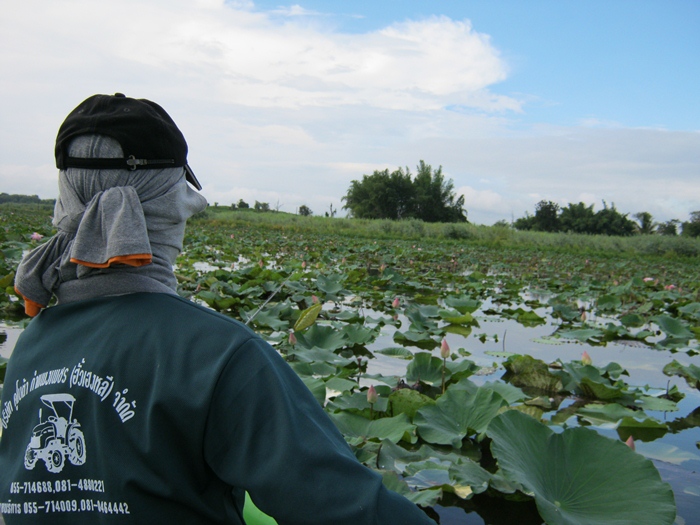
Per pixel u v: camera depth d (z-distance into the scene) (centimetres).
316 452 90
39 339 112
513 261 1944
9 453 112
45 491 103
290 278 929
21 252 981
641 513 240
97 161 106
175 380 94
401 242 2595
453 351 586
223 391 93
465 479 269
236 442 92
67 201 109
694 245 3095
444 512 271
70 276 110
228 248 1605
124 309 104
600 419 403
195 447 94
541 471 266
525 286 1252
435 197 5744
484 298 1006
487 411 341
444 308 822
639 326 774
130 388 97
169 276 112
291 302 780
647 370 552
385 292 931
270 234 2562
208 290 816
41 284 111
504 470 252
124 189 104
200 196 121
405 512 91
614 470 260
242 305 718
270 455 90
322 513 87
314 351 482
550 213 5412
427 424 341
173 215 110
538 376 476
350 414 347
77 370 102
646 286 1311
